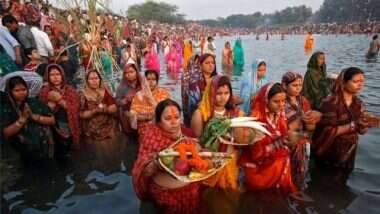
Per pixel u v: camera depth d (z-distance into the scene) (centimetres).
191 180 294
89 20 827
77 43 870
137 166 326
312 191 387
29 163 465
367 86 971
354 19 9769
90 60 789
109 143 540
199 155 314
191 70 553
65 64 865
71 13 831
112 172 438
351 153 434
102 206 358
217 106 382
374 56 1811
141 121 534
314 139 445
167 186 321
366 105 754
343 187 395
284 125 385
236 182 390
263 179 380
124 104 576
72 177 424
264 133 367
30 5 1088
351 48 2562
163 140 327
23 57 758
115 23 1290
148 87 553
